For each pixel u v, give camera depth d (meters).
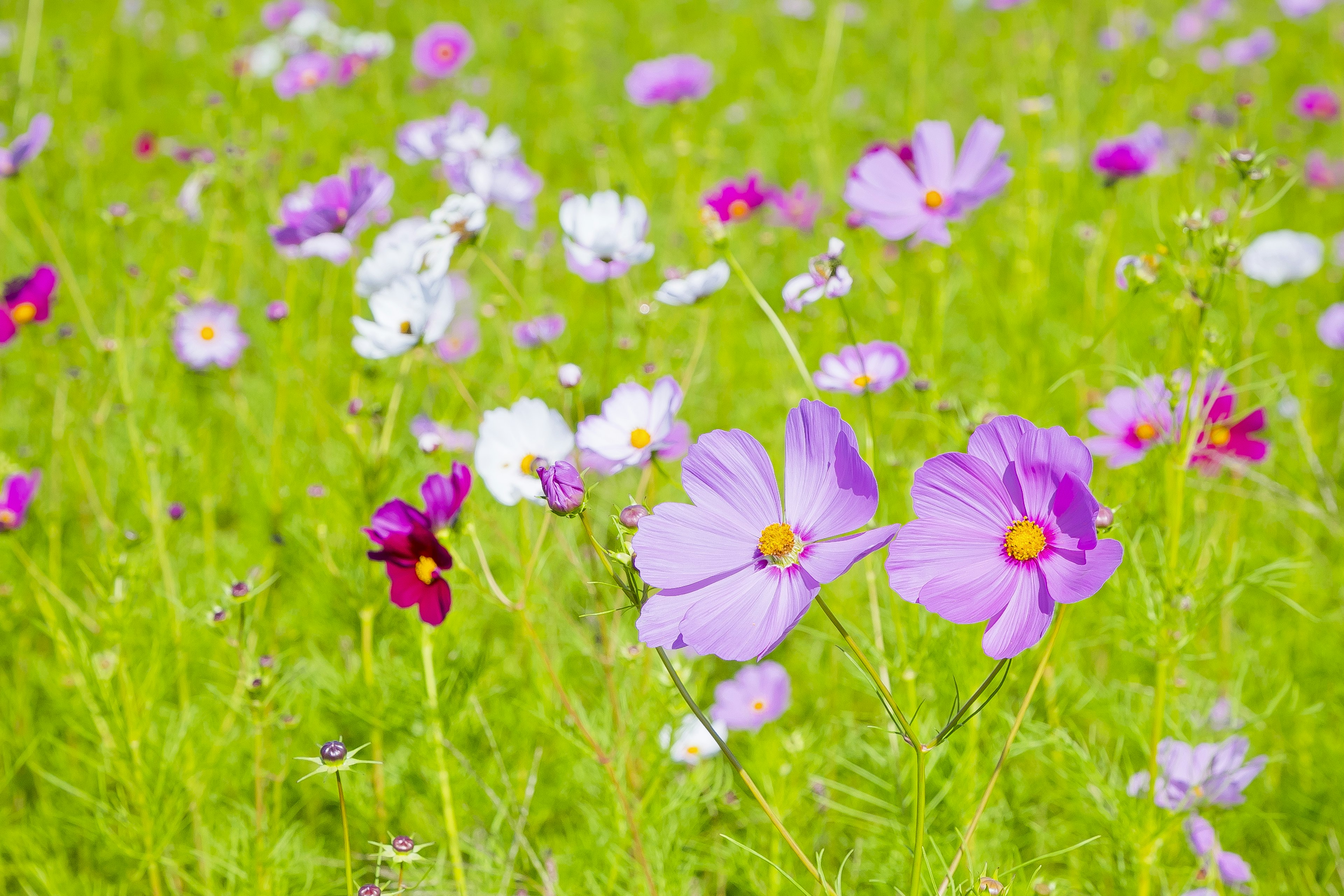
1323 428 1.87
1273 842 1.60
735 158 2.66
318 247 1.78
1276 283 1.82
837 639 1.66
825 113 2.56
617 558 1.39
